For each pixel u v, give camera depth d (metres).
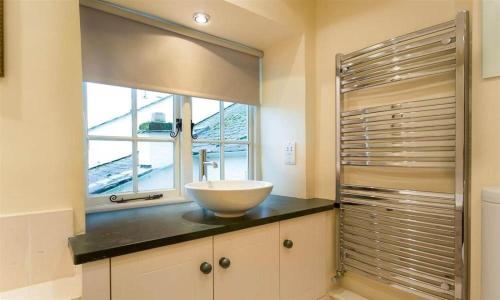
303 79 1.89
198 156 1.95
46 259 1.05
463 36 1.23
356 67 1.68
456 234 1.26
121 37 1.53
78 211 1.13
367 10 1.67
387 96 1.58
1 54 1.00
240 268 1.29
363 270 1.65
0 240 0.98
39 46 1.07
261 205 1.68
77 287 0.99
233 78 2.02
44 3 1.08
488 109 1.16
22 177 1.04
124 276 0.97
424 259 1.40
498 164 1.13
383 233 1.56
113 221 1.31
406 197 1.46
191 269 1.13
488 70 1.15
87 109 1.54
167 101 1.82
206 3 1.49
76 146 1.14
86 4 1.41
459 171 1.24
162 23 1.65
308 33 1.91
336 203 1.77
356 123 1.68
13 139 1.03
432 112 1.36
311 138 1.93
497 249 1.01
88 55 1.42
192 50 1.81
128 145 1.68
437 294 1.35
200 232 1.13
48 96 1.09
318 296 1.68
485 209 1.05
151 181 1.76
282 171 2.04
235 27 1.78
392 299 1.57
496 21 1.12
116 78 1.51
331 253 1.78
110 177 1.62
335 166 1.82
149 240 1.01
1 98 1.01
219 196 1.26
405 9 1.50
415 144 1.43
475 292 1.19
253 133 2.23
